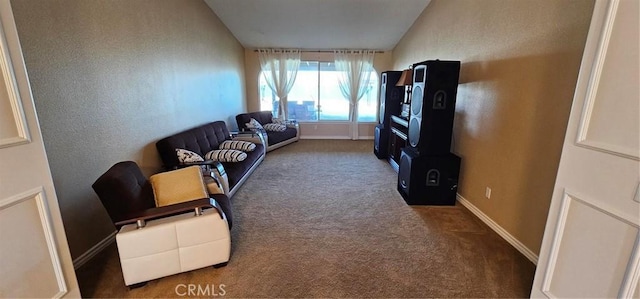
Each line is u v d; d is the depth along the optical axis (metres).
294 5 4.18
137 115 2.60
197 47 3.90
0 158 1.14
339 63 6.78
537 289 1.51
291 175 4.06
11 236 1.21
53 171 1.79
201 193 2.16
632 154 1.04
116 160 2.34
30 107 1.24
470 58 2.88
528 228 2.10
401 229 2.51
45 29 1.70
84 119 2.00
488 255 2.12
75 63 1.92
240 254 2.11
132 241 1.67
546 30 1.92
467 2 2.93
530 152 2.08
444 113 2.90
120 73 2.36
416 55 4.72
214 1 4.08
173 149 2.89
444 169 2.95
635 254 1.07
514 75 2.24
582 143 1.21
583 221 1.25
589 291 1.25
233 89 5.69
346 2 4.06
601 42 1.11
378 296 1.70
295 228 2.51
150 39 2.78
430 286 1.79
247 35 5.69
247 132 4.86
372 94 7.06
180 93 3.42
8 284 1.21
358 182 3.77
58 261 1.39
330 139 7.09
